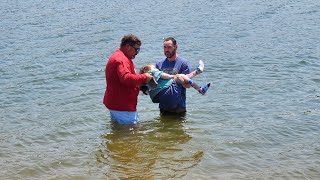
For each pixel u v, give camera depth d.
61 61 15.44
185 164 7.37
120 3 31.50
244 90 11.45
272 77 12.63
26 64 14.93
